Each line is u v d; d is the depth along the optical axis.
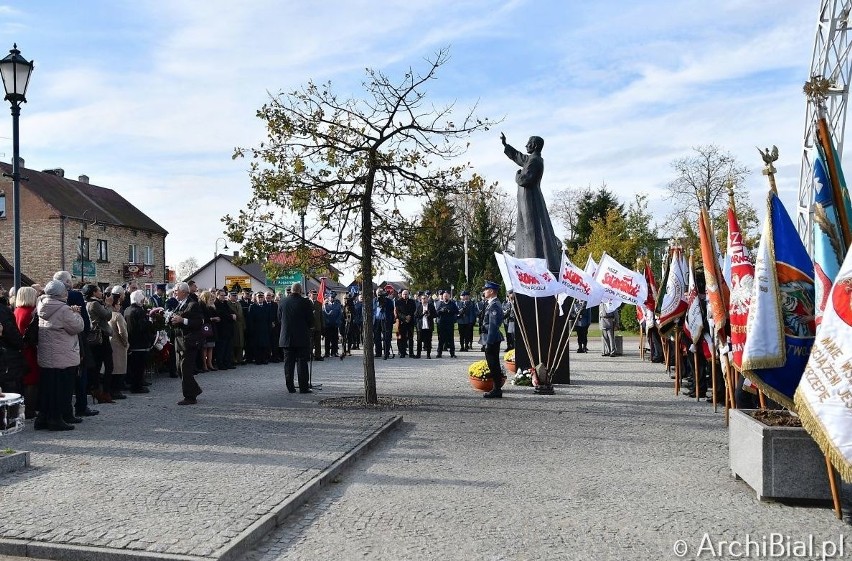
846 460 5.20
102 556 4.68
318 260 11.45
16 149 12.30
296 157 11.02
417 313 23.17
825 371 5.46
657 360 19.83
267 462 7.28
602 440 8.91
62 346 9.23
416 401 12.13
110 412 10.77
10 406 7.86
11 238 42.91
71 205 44.78
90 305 11.51
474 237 62.31
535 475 7.12
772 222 6.77
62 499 5.92
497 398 12.63
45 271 42.38
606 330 22.52
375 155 11.20
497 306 12.71
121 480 6.56
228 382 15.02
